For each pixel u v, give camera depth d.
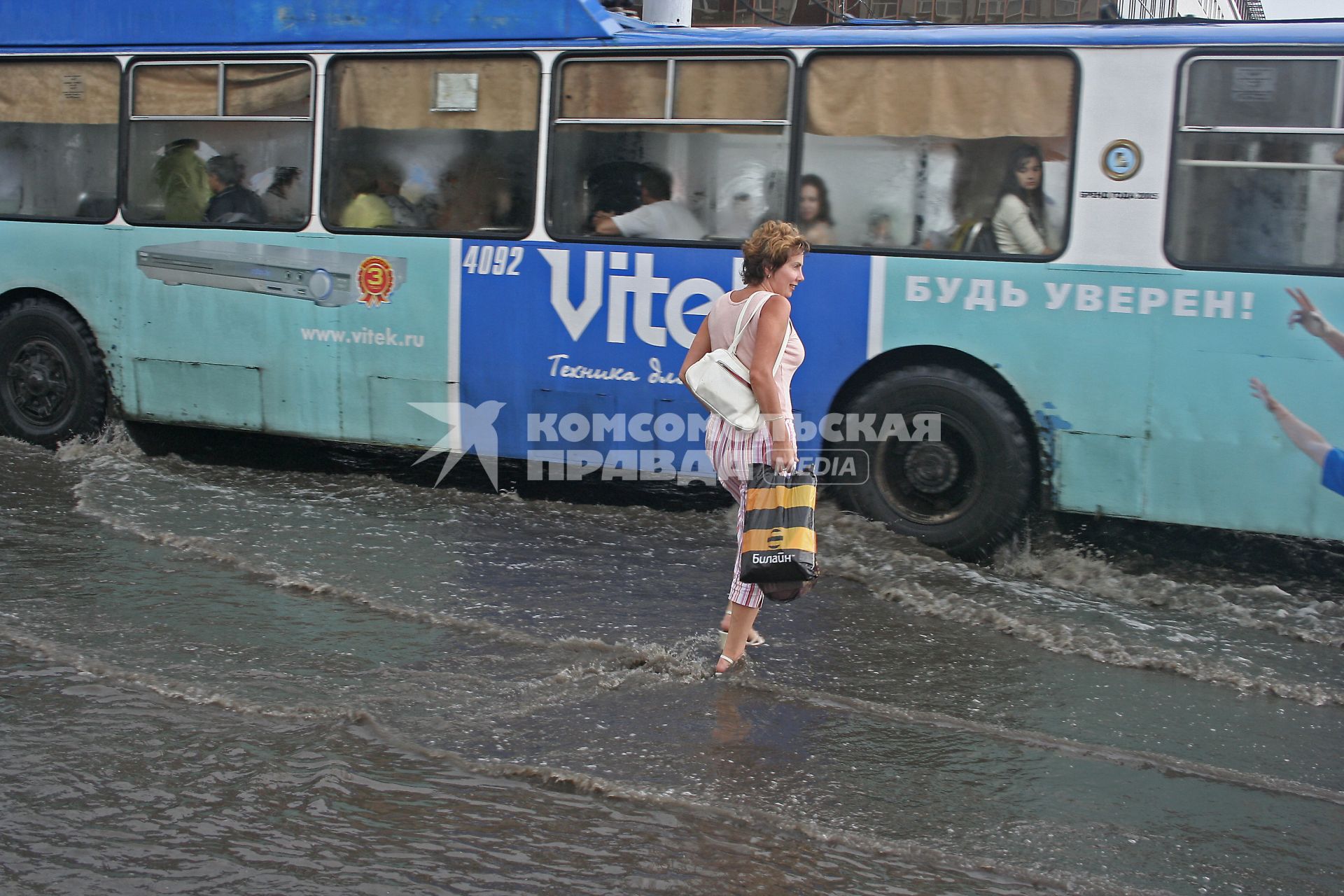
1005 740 5.18
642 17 10.38
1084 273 7.57
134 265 9.84
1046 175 7.65
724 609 6.75
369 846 4.16
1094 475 7.62
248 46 9.39
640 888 3.95
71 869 3.99
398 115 9.05
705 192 8.39
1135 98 7.45
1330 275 7.13
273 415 9.53
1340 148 7.12
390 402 9.20
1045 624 6.62
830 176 8.12
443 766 4.74
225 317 9.59
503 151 8.82
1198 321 7.36
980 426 7.83
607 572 7.39
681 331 8.44
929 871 4.10
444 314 8.98
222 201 9.57
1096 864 4.18
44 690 5.35
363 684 5.51
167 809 4.37
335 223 9.24
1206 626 6.87
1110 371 7.54
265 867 4.01
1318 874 4.18
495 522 8.47
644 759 4.86
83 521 8.09
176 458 10.19
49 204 10.08
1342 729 5.45
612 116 8.55
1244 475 7.34
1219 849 4.32
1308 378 7.18
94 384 10.10
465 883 3.95
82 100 9.90
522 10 8.71
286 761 4.74
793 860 4.14
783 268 5.61
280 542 7.71
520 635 6.19
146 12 9.66
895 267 7.94
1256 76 7.25
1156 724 5.43
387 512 8.62
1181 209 7.39
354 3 9.12
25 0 9.96
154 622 6.22
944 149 7.86
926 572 7.57
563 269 8.66
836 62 8.07
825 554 7.79
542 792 4.56
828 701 5.52
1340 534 7.18
